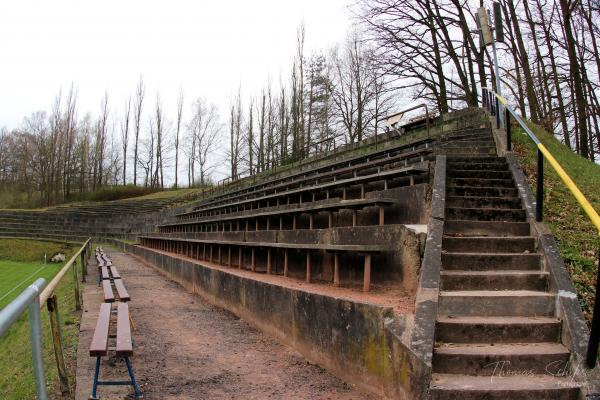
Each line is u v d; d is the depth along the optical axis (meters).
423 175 9.36
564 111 21.62
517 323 4.86
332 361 5.62
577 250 6.44
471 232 6.91
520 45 19.09
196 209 29.89
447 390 4.01
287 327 6.96
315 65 41.53
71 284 14.30
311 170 18.28
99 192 62.03
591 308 5.30
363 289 7.14
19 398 5.13
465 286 5.67
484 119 13.83
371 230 7.62
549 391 4.05
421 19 23.72
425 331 4.45
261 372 5.77
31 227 45.50
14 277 21.22
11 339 8.59
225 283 10.20
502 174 8.70
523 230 6.88
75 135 72.88
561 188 8.65
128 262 22.95
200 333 7.89
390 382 4.52
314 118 40.97
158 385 5.26
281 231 11.18
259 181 27.55
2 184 71.69
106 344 4.55
